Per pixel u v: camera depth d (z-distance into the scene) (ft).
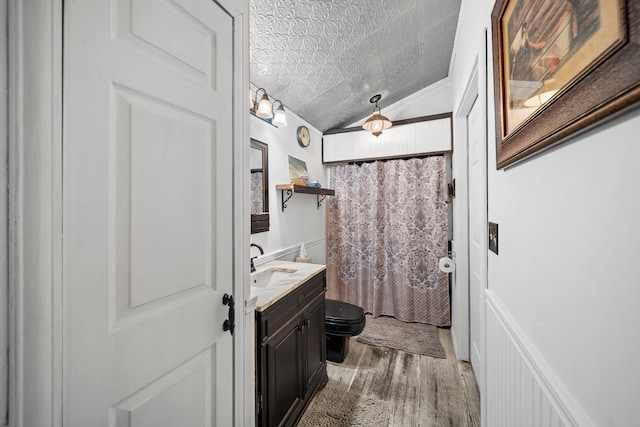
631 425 1.24
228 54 2.96
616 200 1.32
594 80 1.35
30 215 1.50
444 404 4.99
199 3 2.57
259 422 3.64
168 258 2.27
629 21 1.13
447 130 8.00
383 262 9.28
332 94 7.42
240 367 3.12
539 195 2.14
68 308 1.65
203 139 2.64
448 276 8.38
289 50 5.25
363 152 9.22
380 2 4.70
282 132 7.32
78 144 1.69
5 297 1.46
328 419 4.65
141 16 2.05
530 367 2.23
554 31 1.74
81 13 1.70
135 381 2.02
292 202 7.83
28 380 1.50
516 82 2.37
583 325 1.59
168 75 2.26
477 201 5.42
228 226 2.97
